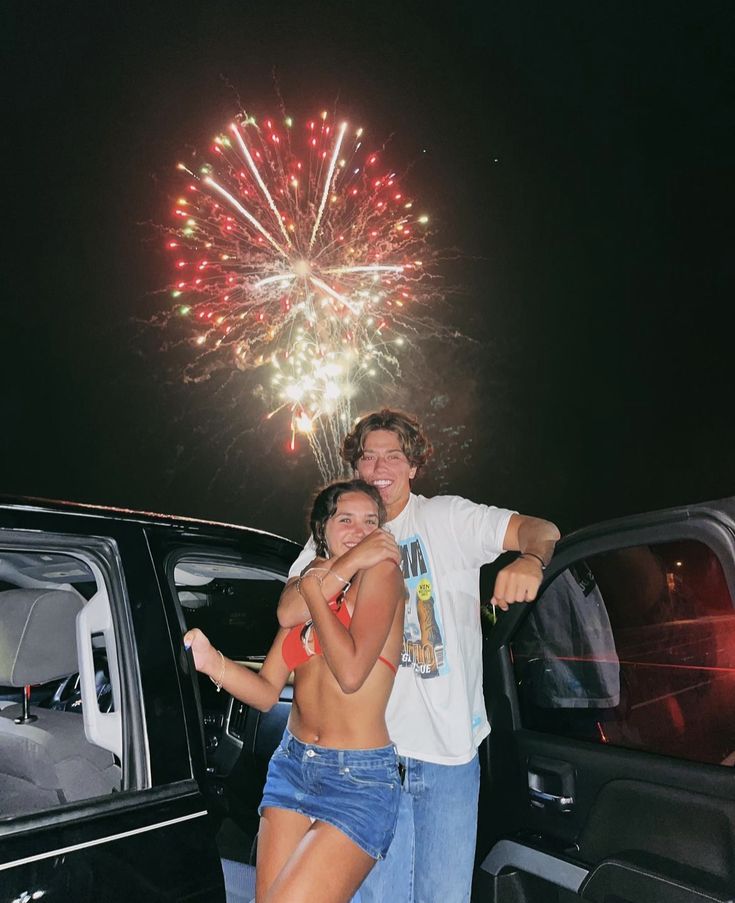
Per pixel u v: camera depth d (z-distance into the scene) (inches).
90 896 57.7
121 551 72.2
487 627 107.7
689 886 65.6
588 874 73.6
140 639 69.9
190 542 80.5
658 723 81.5
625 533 75.5
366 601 75.3
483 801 89.9
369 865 72.8
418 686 82.9
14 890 54.4
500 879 83.4
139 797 64.1
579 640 88.7
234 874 83.4
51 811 59.2
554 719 86.5
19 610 76.5
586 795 77.5
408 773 82.4
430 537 85.4
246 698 79.3
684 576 85.7
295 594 82.7
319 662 78.5
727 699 76.8
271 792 77.3
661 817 70.2
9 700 108.0
